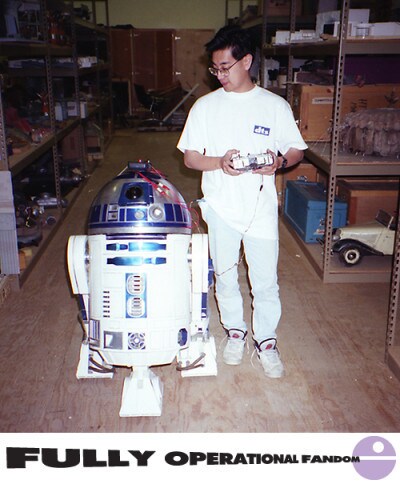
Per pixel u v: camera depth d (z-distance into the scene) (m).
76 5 12.87
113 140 10.42
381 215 4.14
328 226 3.78
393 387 2.62
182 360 2.62
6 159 3.43
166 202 2.15
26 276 3.91
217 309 3.49
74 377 2.70
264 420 2.36
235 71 2.20
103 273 2.15
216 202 2.40
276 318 2.62
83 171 6.96
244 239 2.48
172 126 11.80
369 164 3.62
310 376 2.71
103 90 11.31
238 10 13.14
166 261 2.14
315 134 4.62
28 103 5.95
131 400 2.40
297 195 4.76
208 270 2.38
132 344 2.16
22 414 2.40
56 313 3.41
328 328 3.21
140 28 13.26
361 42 3.37
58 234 4.97
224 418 2.38
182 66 13.45
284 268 4.16
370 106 4.42
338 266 3.94
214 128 2.31
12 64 5.56
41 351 2.95
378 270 3.87
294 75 5.20
